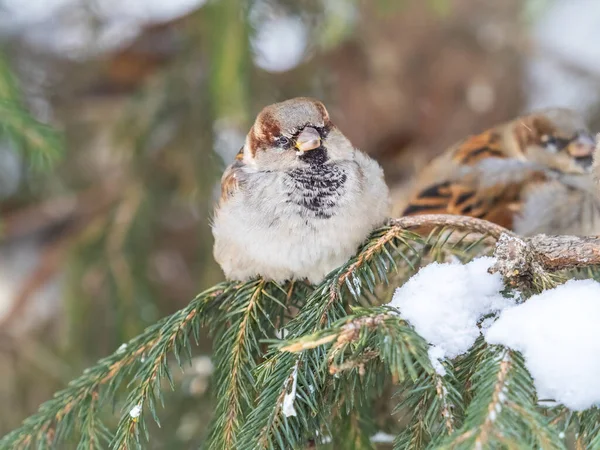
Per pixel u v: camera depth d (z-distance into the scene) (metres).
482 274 4.98
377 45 11.75
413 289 4.95
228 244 5.97
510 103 11.93
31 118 7.13
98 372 5.60
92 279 9.84
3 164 10.73
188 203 10.34
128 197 9.97
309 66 10.59
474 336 4.76
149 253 9.90
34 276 10.25
